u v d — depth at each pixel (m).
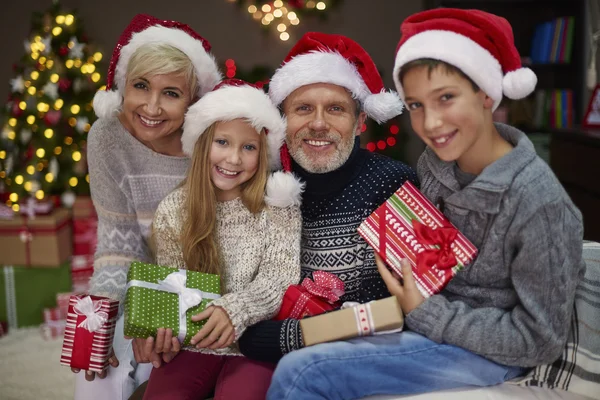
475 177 1.42
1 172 3.62
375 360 1.30
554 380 1.34
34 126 3.54
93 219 3.49
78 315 1.53
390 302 1.35
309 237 1.68
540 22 4.52
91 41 4.71
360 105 1.69
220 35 4.96
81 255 3.48
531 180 1.30
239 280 1.61
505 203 1.31
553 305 1.29
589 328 1.35
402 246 1.43
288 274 1.59
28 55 3.66
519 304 1.35
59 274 3.37
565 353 1.34
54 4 3.81
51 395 2.55
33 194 3.47
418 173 1.59
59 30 3.71
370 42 5.02
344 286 1.63
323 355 1.29
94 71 3.80
